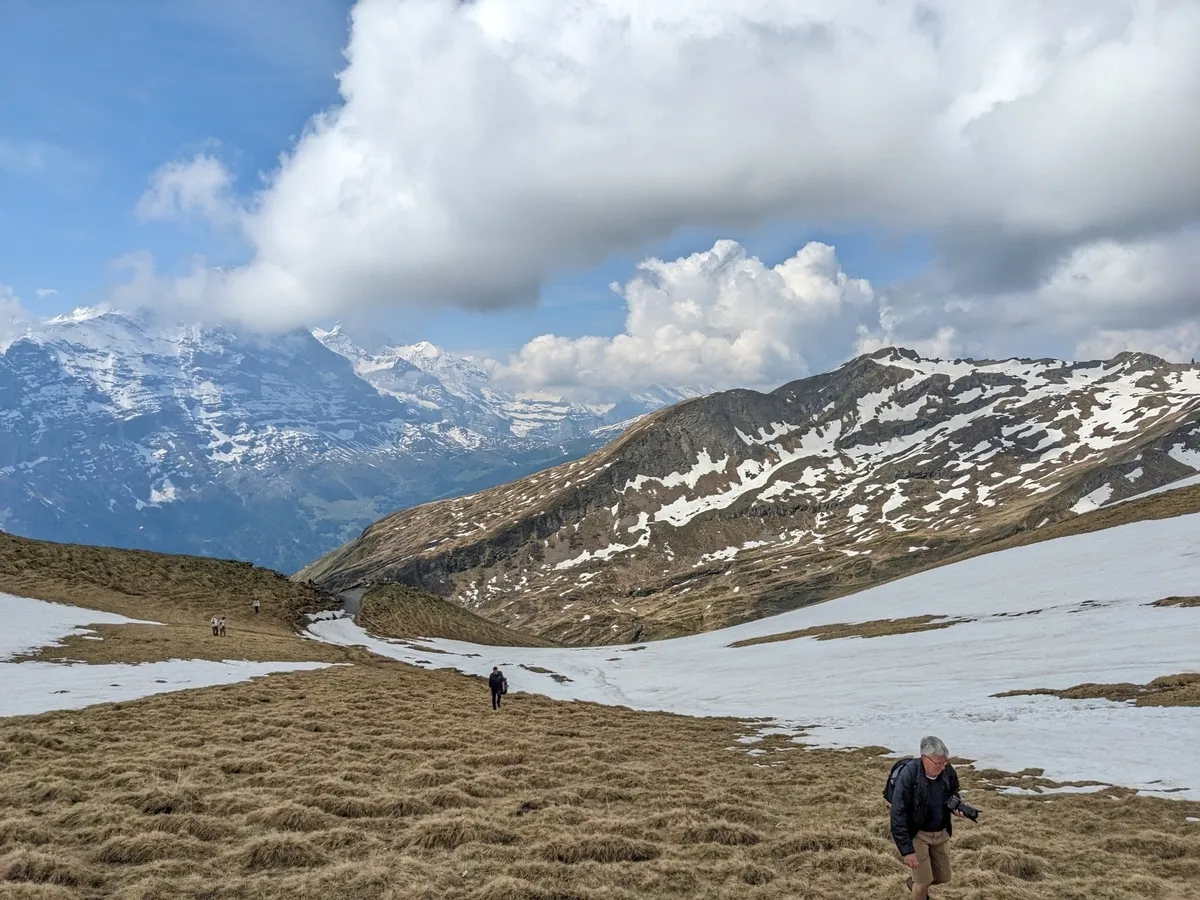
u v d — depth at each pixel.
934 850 12.48
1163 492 109.06
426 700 47.47
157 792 20.44
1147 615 54.97
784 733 38.25
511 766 27.67
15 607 67.62
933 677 49.22
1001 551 107.12
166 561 102.19
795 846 17.89
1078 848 17.75
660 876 15.88
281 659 61.28
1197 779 23.41
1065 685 40.59
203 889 14.31
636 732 39.53
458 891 14.64
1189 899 14.41
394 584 129.62
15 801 20.30
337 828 18.05
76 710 35.31
